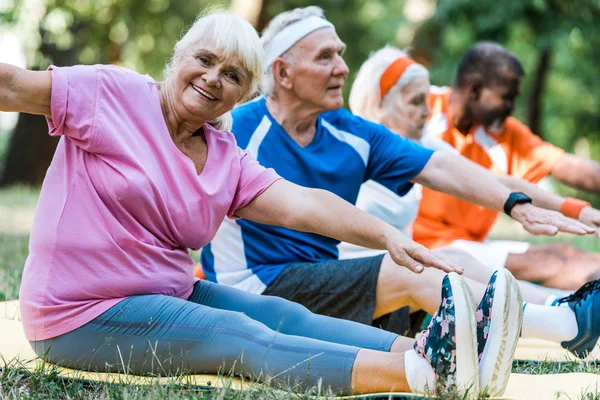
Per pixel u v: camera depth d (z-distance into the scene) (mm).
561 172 6594
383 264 4379
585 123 21609
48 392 3414
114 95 3676
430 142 6121
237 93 3742
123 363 3574
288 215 3855
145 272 3666
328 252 4863
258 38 3758
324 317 3799
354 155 4879
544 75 17391
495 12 15430
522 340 5141
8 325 4633
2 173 18516
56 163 3727
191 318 3547
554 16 15750
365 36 20078
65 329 3627
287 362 3381
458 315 3154
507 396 3461
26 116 18328
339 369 3332
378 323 4688
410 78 5816
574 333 4262
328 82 4711
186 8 19125
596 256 6172
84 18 17156
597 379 3799
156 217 3688
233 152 3939
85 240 3602
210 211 3811
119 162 3623
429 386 3225
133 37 18922
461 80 6457
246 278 4699
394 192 5059
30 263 3721
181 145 3840
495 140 6562
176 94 3742
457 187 4859
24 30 17016
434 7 15867
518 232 11875
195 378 3490
